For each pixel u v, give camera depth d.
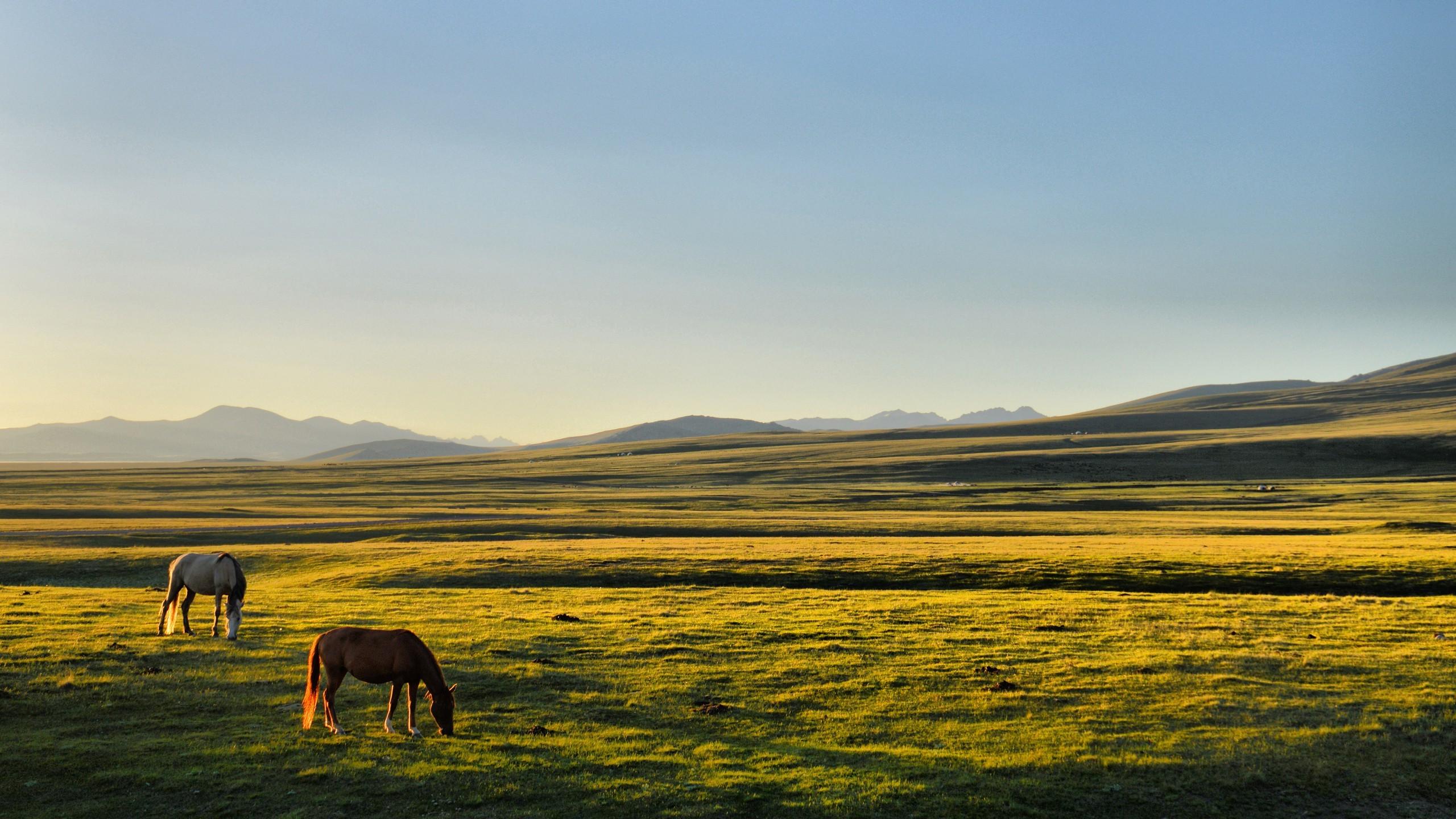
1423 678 24.00
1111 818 15.71
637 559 50.03
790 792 16.22
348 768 16.53
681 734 19.39
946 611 33.72
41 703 19.78
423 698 21.31
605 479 188.75
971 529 80.88
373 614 32.53
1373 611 33.97
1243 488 142.38
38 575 49.00
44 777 15.84
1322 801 16.58
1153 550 54.50
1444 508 107.31
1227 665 25.25
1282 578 43.72
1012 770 17.53
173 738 17.97
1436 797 16.83
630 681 23.27
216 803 15.08
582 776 16.70
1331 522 86.00
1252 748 18.72
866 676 24.03
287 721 19.28
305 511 108.31
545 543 62.56
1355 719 20.50
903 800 16.00
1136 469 187.00
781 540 64.69
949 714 20.97
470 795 15.66
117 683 21.42
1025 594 39.22
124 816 14.55
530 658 25.62
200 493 151.38
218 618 27.86
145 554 54.81
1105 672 24.58
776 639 28.56
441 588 43.31
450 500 130.88
